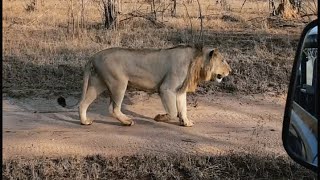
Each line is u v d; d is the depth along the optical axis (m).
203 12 27.38
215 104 11.51
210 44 17.19
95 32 18.89
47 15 23.95
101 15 22.73
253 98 11.96
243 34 19.34
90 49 16.06
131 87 10.05
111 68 9.68
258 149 8.12
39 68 13.64
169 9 27.06
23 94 11.87
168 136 9.16
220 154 7.89
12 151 8.17
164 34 18.77
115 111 9.89
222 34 19.28
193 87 9.88
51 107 11.20
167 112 9.76
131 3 29.58
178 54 9.70
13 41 16.92
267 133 9.37
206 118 10.47
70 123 10.06
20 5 29.55
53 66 13.80
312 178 7.06
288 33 19.56
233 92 12.36
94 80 9.94
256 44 16.39
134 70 9.76
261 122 10.16
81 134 9.26
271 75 13.41
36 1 27.67
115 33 18.34
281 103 11.63
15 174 7.03
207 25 21.73
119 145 8.57
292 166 7.39
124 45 16.84
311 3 28.69
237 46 16.88
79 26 19.66
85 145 8.55
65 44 16.38
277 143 8.67
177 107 9.77
